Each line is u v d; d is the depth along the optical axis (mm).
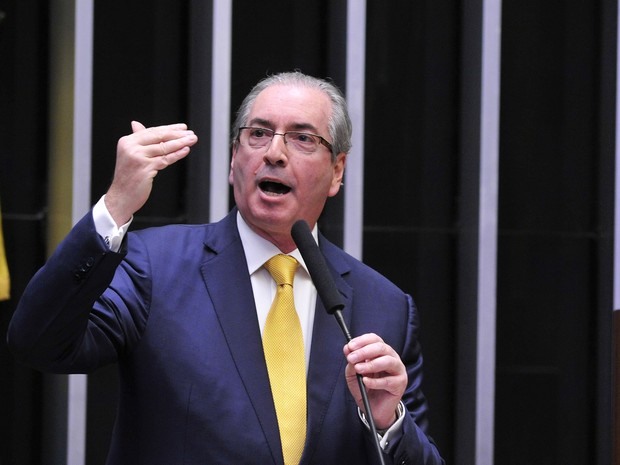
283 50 12266
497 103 12070
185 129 5691
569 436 12625
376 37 12477
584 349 12625
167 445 5945
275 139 6254
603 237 12500
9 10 11688
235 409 5977
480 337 11961
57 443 11383
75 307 5551
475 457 11961
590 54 12625
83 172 11125
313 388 6156
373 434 5434
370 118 12453
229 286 6277
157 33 11977
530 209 12625
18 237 11633
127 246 5758
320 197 6484
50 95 11695
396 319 6590
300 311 6426
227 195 11461
